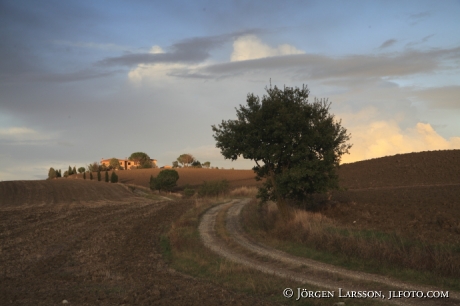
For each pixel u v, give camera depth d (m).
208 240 23.23
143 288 12.15
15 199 63.78
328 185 24.30
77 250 20.72
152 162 177.88
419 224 21.67
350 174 59.03
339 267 14.53
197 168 129.62
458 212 23.56
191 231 26.31
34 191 71.69
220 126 25.36
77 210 44.50
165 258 18.53
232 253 18.98
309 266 14.89
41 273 15.34
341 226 22.05
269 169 25.61
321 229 19.05
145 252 19.94
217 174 112.19
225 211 37.72
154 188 82.31
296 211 24.66
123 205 51.88
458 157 55.75
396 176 51.59
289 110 24.09
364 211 27.41
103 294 11.59
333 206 30.89
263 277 13.43
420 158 60.28
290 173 23.39
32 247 21.56
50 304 10.62
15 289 12.56
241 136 24.52
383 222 23.34
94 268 16.11
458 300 10.09
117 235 25.83
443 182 43.44
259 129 24.44
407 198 31.34
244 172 115.81
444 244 15.83
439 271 12.41
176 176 85.19
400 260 13.63
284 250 18.42
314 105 25.22
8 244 22.62
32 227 30.48
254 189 59.97
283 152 24.36
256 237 22.88
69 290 12.27
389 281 12.18
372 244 15.29
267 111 24.33
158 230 28.06
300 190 25.38
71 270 15.85
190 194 67.75
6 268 16.31
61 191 73.50
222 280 13.51
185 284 12.88
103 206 50.50
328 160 23.75
